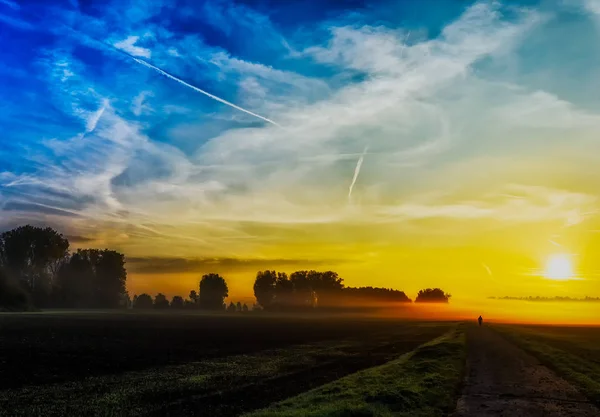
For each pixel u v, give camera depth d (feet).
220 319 540.52
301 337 259.60
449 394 78.48
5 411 73.36
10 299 556.10
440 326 449.06
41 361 135.13
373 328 386.73
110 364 133.18
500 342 217.36
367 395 74.18
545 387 89.15
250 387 95.04
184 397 84.38
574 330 370.53
